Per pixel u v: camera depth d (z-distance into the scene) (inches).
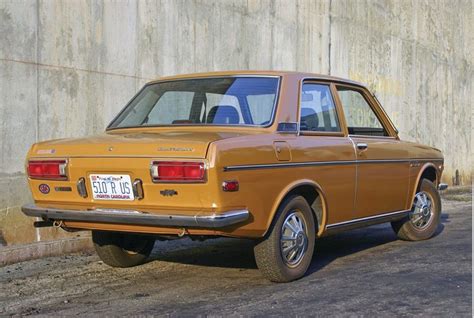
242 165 181.5
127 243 237.1
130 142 186.1
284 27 422.3
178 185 176.2
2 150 259.4
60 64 281.7
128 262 237.8
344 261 247.1
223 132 198.8
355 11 502.3
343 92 247.1
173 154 176.9
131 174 182.7
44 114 275.7
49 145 201.9
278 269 201.0
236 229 184.2
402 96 571.8
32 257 254.4
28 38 268.5
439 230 330.3
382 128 269.1
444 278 215.3
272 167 192.7
